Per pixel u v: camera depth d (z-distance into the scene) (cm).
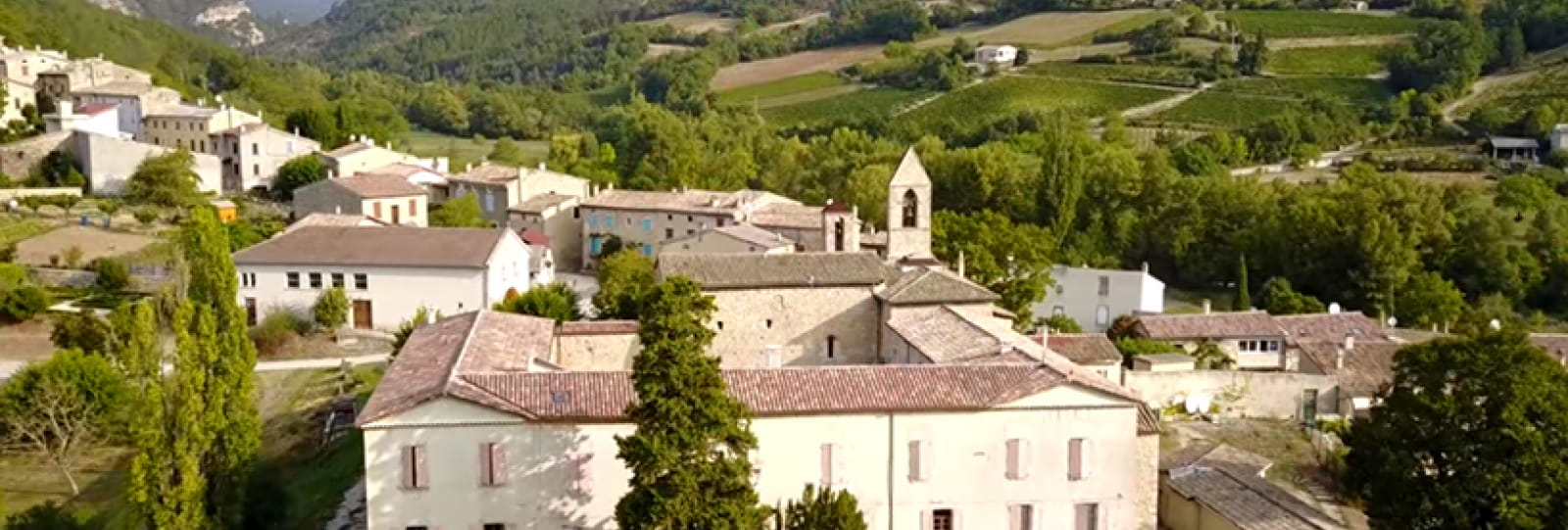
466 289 9250
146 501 4859
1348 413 7625
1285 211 13500
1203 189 14150
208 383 5081
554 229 13375
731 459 4619
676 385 4444
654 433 4456
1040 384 5253
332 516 5606
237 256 9244
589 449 4997
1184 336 9356
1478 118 17375
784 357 7325
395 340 8194
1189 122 18488
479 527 4972
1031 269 10088
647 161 17488
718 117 19975
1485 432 5088
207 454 5091
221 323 5256
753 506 4572
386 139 18812
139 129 15888
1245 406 7712
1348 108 18388
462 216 12862
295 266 9256
